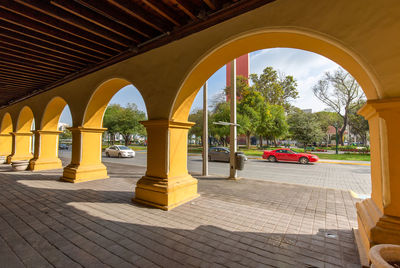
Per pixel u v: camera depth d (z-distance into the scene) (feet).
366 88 8.78
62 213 12.84
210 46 12.29
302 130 72.13
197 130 98.27
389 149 7.43
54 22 12.63
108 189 18.84
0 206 14.12
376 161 8.37
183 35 13.51
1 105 39.17
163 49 14.70
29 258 8.06
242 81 91.86
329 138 136.67
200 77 14.39
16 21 12.05
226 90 91.66
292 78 101.86
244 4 10.73
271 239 9.70
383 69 7.67
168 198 13.67
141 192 14.99
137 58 16.39
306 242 9.43
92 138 23.32
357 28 8.17
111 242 9.34
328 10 8.77
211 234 10.16
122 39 15.16
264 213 13.10
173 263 7.78
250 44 11.75
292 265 7.69
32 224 11.23
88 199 15.74
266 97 101.14
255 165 42.04
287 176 29.12
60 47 16.46
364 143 105.09
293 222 11.73
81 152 22.30
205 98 27.02
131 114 102.32
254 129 73.67
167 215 12.59
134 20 13.32
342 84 85.81
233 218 12.23
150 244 9.18
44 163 29.50
